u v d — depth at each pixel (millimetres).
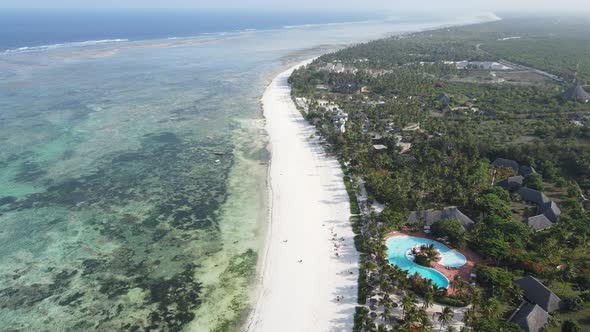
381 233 94688
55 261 90750
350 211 110250
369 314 74438
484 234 93500
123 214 109312
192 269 88625
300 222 105312
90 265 89688
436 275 85062
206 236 100062
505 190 115062
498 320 71312
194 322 74812
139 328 73438
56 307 78188
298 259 91125
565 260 89625
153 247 95875
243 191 121688
